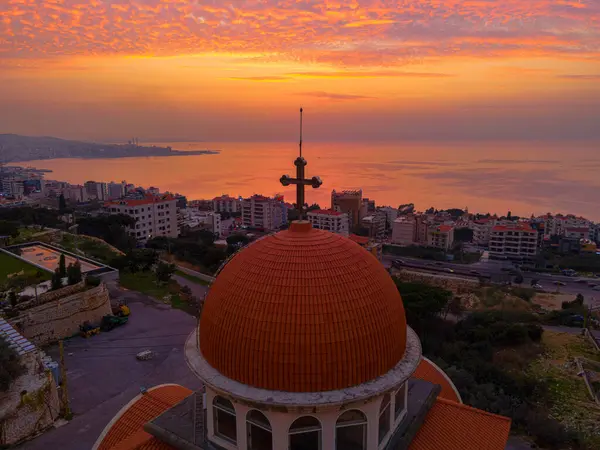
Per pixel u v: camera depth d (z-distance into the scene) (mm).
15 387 38250
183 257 102312
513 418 38719
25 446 36125
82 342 55438
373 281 20156
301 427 18547
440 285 111250
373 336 18969
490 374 47156
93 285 61469
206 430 21047
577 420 41438
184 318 63500
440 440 22562
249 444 19297
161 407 25922
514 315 70812
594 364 54688
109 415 40781
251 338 18406
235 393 18031
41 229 105000
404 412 22500
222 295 20000
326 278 19141
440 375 30688
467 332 61375
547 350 59406
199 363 20266
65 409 40406
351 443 19359
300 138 21594
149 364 50438
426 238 169750
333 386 18141
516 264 143750
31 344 44062
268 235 22297
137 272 83812
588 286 118312
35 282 62094
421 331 63469
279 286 18922
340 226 155875
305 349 17938
